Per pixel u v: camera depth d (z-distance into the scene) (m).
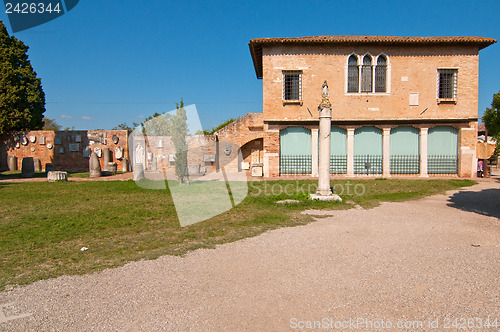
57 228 8.39
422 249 6.54
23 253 6.49
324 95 12.55
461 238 7.33
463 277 5.08
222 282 5.03
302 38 21.45
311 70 21.69
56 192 15.21
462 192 14.92
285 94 22.05
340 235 7.65
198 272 5.45
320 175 12.70
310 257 6.11
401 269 5.45
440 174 22.05
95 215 9.99
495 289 4.64
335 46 21.58
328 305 4.25
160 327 3.76
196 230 8.27
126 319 3.95
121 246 6.97
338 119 21.59
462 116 21.64
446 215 9.90
